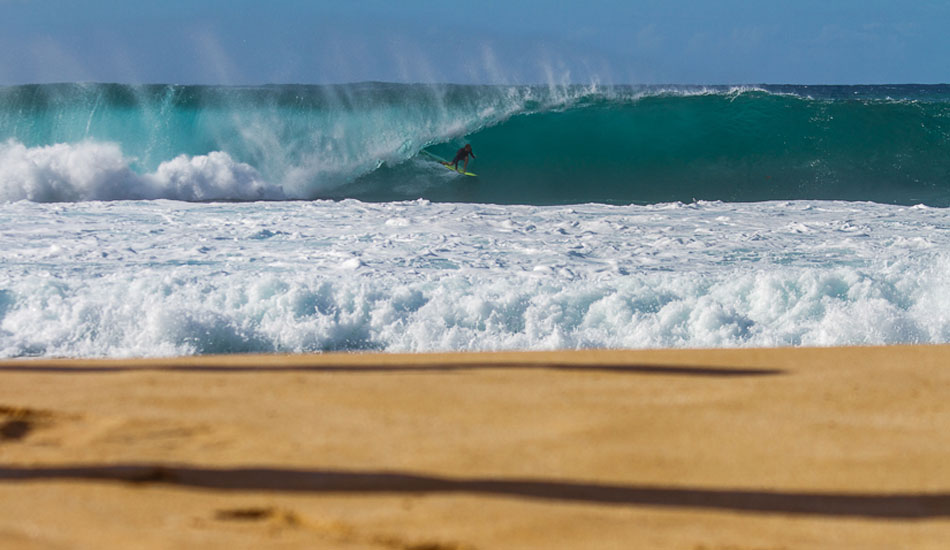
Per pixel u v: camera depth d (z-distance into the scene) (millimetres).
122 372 11773
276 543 5422
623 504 6609
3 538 5168
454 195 44281
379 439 8320
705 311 16750
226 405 9727
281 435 8414
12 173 40375
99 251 21219
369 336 16172
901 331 16594
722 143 51344
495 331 16578
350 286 17047
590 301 17250
